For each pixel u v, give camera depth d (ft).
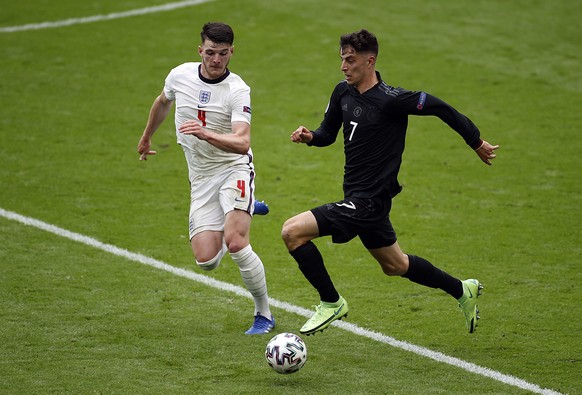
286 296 95.25
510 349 80.53
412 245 111.14
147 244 109.81
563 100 169.17
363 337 83.56
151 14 207.92
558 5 216.74
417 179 135.44
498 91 172.24
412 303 93.20
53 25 200.44
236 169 84.12
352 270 103.45
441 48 191.83
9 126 151.74
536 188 132.05
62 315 86.84
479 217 121.19
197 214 84.58
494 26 204.03
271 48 190.29
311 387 70.85
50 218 117.19
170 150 145.79
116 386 70.08
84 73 176.86
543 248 110.22
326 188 132.05
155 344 80.07
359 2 216.13
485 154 78.95
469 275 101.40
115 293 93.91
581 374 74.74
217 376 72.84
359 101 77.77
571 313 89.92
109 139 148.66
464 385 71.97
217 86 82.33
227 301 92.99
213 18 205.46
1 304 89.10
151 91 170.09
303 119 159.12
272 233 115.44
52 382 70.54
